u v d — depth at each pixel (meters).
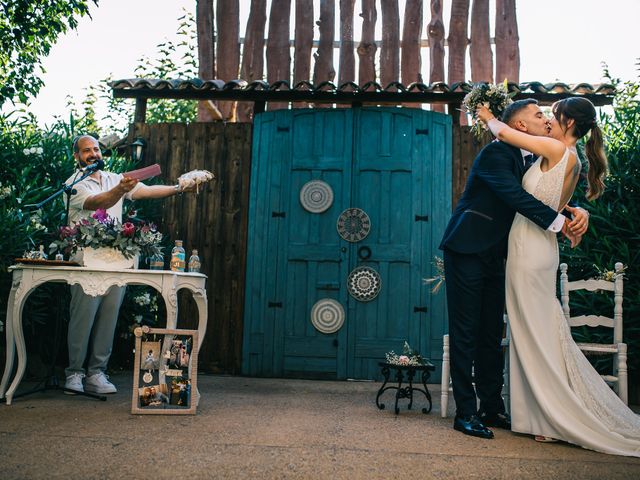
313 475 2.16
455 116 5.78
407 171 5.58
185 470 2.17
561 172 2.96
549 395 2.81
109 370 5.25
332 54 6.31
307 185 5.62
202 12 6.36
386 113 5.64
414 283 5.45
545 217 2.89
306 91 5.68
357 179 5.59
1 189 4.50
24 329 4.55
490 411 3.21
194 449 2.46
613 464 2.43
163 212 5.80
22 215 4.30
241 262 5.70
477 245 3.10
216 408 3.51
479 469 2.30
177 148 5.89
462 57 6.20
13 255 4.31
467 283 3.09
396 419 3.34
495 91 3.26
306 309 5.49
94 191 3.90
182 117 7.91
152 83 5.72
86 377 3.93
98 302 3.86
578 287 3.88
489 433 2.88
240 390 4.44
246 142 5.84
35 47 5.92
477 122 3.33
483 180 3.10
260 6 6.36
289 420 3.21
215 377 5.29
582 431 2.69
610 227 4.77
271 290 5.55
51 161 5.09
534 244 2.97
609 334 4.56
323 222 5.57
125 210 5.30
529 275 2.94
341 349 5.40
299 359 5.44
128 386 4.35
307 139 5.68
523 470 2.30
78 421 2.97
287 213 5.62
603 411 2.80
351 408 3.72
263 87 5.62
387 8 6.28
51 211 4.66
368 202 5.55
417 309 5.41
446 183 5.57
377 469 2.26
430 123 5.63
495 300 3.23
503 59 6.18
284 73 6.27
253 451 2.46
